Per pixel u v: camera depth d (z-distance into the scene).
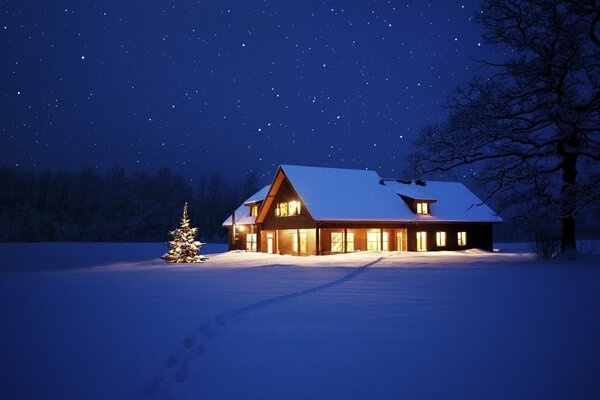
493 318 7.37
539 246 21.83
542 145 21.06
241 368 4.87
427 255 28.11
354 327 6.75
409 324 6.94
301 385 4.36
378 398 4.04
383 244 34.19
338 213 31.47
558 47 19.97
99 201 93.81
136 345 5.84
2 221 84.31
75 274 19.28
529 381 4.45
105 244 73.69
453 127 21.80
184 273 18.16
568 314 7.69
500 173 21.70
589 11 18.83
